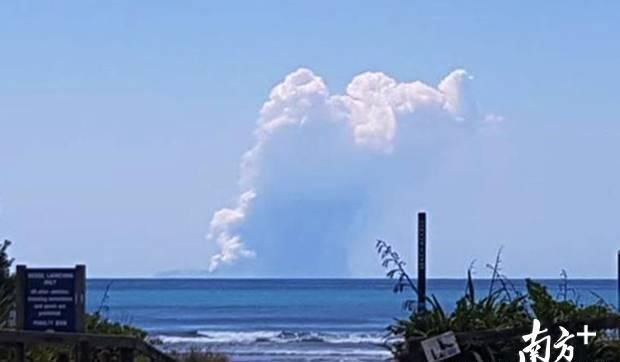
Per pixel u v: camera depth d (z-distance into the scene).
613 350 59.59
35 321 63.19
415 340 57.06
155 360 68.62
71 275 63.22
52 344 57.66
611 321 59.81
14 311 67.56
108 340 59.94
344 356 162.00
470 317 62.50
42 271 63.22
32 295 63.28
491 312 62.94
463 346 58.09
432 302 63.91
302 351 175.25
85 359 57.19
